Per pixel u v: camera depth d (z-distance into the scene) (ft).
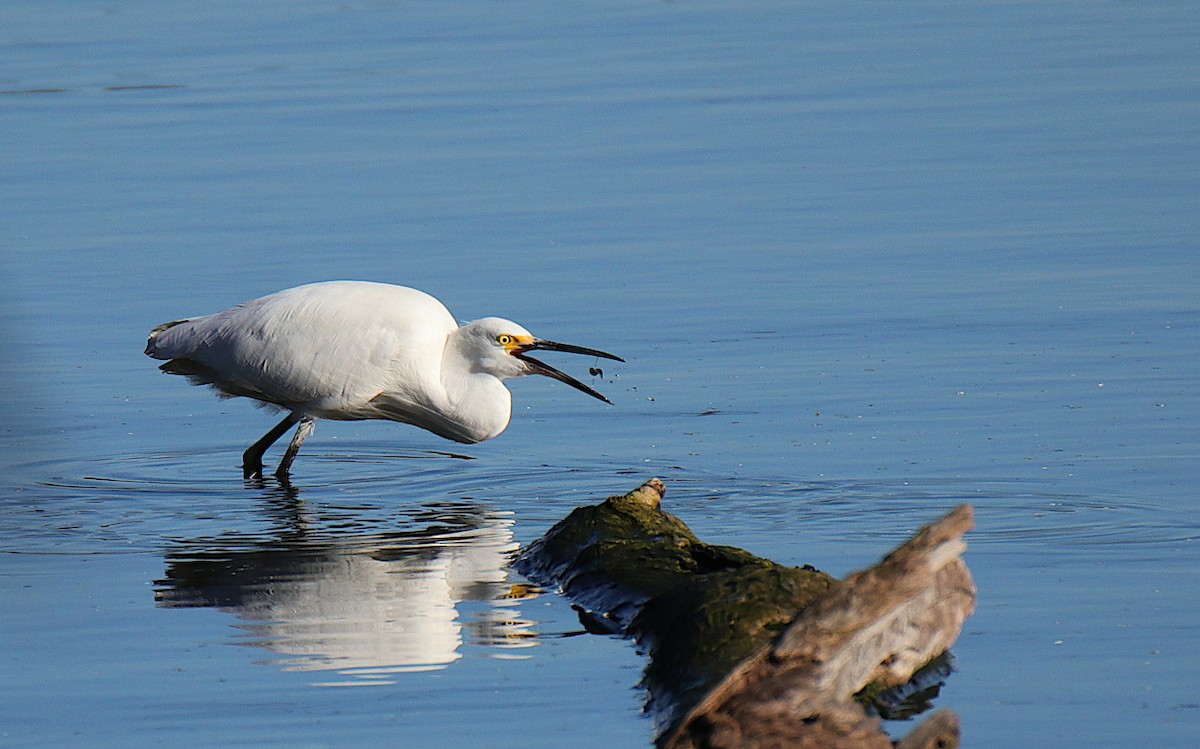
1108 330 53.16
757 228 67.31
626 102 88.28
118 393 52.60
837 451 43.98
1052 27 105.29
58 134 84.43
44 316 58.34
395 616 32.91
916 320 55.52
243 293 60.18
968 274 60.34
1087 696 27.30
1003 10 111.34
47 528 40.45
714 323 56.34
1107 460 41.73
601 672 29.53
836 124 83.41
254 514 41.98
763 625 28.91
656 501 37.11
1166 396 46.62
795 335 54.70
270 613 33.22
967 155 77.00
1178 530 36.40
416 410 48.29
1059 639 29.94
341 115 86.69
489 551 37.93
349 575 35.96
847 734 25.98
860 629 26.30
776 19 109.60
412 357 47.21
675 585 32.04
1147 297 56.44
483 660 30.25
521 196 72.59
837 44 101.71
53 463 46.91
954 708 27.07
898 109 85.92
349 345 46.88
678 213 69.62
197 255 65.10
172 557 37.63
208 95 91.76
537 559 36.27
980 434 44.50
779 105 87.15
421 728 26.96
